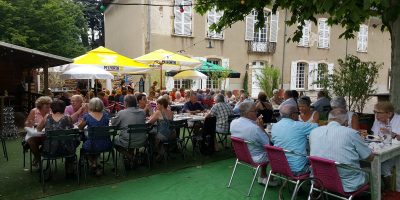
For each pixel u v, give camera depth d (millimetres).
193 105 9133
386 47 26766
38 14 20844
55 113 5355
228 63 19375
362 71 9531
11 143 8242
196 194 4879
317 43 22859
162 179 5547
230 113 7402
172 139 6383
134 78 18484
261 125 5781
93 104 5566
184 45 18031
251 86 20359
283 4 6883
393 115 5180
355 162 3723
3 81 12914
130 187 5180
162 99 6367
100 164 6078
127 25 19391
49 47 21406
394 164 4531
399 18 5359
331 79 10000
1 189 5035
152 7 17109
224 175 5742
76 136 5238
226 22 7746
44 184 5164
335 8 4754
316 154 3885
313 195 4250
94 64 9836
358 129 5445
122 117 5832
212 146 7082
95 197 4773
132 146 5809
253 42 20094
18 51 9727
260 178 5180
